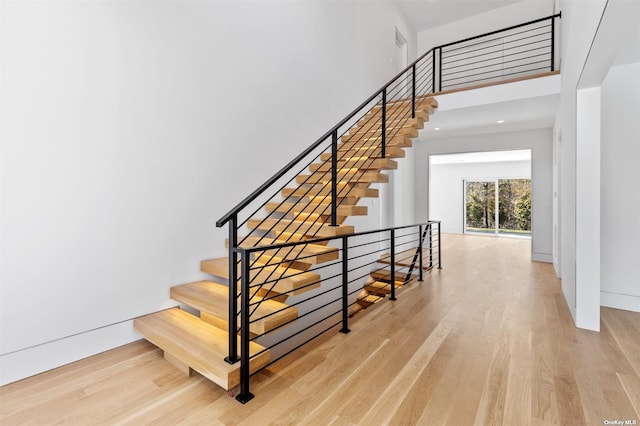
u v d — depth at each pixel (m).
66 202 2.04
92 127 2.14
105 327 2.23
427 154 7.17
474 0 6.05
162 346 2.06
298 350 2.24
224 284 2.96
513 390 1.77
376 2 5.54
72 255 2.07
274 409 1.62
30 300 1.91
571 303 2.94
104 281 2.22
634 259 3.13
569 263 3.08
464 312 3.02
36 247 1.92
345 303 2.59
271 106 3.51
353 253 5.16
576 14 2.66
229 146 3.06
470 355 2.17
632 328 2.64
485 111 4.80
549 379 1.88
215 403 1.66
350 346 2.31
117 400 1.69
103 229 2.21
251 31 3.28
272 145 3.53
